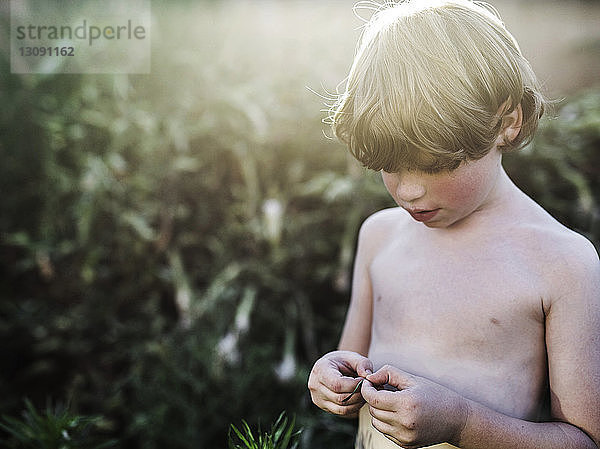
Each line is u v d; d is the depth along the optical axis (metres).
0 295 1.97
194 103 2.09
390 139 0.92
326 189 1.95
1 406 1.80
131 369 1.86
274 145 2.06
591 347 0.97
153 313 1.94
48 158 1.93
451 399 0.94
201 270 2.00
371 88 0.95
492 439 0.95
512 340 0.99
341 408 1.00
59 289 1.97
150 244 1.97
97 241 1.95
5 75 2.00
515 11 2.45
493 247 1.02
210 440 1.66
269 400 1.68
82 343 1.92
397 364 1.03
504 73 0.94
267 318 1.90
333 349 1.82
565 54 2.41
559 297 0.98
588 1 2.47
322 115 2.04
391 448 1.03
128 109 2.03
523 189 1.95
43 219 1.92
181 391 1.72
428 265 1.05
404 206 0.98
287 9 2.21
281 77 2.13
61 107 1.98
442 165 0.93
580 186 1.88
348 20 2.21
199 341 1.78
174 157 2.03
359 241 1.18
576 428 0.97
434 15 0.96
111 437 1.79
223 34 2.21
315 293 1.97
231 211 2.02
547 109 1.13
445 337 1.01
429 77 0.92
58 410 1.45
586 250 0.99
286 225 1.96
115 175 1.96
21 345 1.93
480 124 0.92
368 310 1.15
